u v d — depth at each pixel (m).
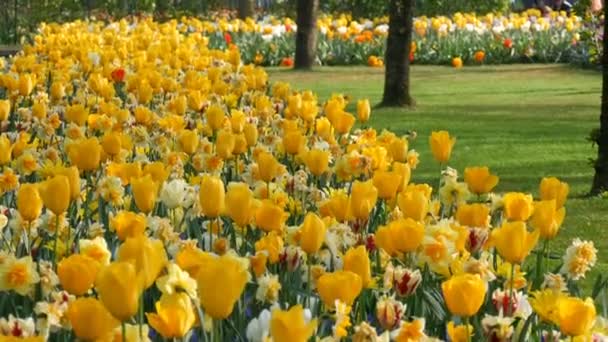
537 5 61.84
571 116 26.88
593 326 5.75
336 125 11.62
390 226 6.28
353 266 5.82
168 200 7.52
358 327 5.29
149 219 7.39
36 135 13.50
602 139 16.38
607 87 16.25
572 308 5.20
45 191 7.01
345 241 7.38
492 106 29.39
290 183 9.41
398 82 28.98
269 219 6.84
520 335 6.07
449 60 46.03
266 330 5.53
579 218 14.86
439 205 8.71
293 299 6.66
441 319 6.66
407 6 28.78
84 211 8.61
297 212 8.95
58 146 13.28
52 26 35.28
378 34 46.97
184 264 5.60
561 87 34.69
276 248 6.84
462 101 30.83
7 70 24.84
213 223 8.11
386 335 5.31
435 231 6.64
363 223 7.73
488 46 46.25
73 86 20.06
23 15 48.59
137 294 4.55
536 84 35.91
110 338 4.82
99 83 16.56
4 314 6.74
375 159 9.80
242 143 10.44
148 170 8.81
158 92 17.58
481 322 6.12
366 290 6.98
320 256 7.32
